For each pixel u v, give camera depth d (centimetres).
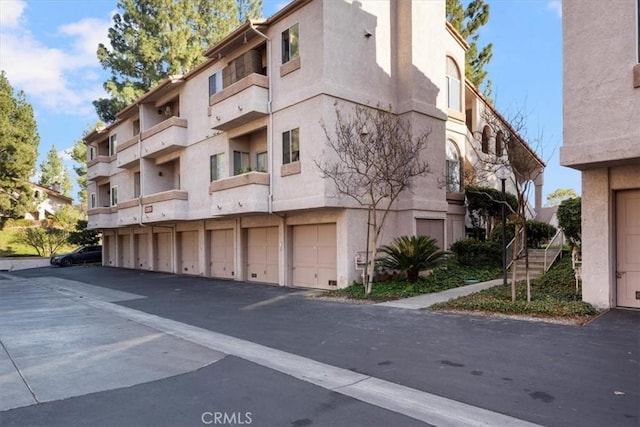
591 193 955
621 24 814
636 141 788
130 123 2825
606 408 448
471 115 2372
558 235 1619
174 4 3341
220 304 1247
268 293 1472
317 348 722
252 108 1568
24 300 1436
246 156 1894
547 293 1109
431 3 1731
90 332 874
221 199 1722
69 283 2038
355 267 1457
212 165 1962
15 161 4028
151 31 3409
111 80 3500
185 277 2166
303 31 1479
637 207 920
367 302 1191
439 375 565
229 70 1852
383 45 1608
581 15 866
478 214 2006
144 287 1766
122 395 514
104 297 1487
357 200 1366
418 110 1617
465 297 1125
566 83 883
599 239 941
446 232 1802
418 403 477
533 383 523
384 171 1311
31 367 630
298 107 1489
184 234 2416
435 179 1688
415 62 1627
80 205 5125
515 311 932
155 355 692
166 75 3341
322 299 1283
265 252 1816
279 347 734
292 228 1683
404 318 950
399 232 1612
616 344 675
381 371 591
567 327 796
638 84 787
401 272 1430
